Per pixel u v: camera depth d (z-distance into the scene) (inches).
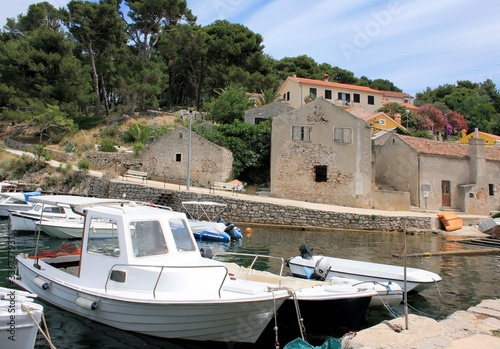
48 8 2347.4
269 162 1375.5
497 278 528.4
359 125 1219.9
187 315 283.9
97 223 343.3
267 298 283.3
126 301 292.5
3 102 1802.4
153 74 1998.0
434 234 979.3
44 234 813.9
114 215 331.3
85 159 1393.9
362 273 446.9
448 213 1045.2
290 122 1243.2
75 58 1875.0
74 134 1796.3
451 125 2406.5
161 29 2388.0
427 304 415.5
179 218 361.7
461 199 1248.8
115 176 1268.5
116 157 1385.3
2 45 1868.8
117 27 2031.3
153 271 305.6
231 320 286.0
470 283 501.7
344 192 1208.2
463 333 266.7
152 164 1321.4
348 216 1022.4
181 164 1286.9
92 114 2263.8
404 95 2881.4
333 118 1225.4
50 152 1546.5
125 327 304.5
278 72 2824.8
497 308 328.5
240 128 1389.0
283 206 1037.2
